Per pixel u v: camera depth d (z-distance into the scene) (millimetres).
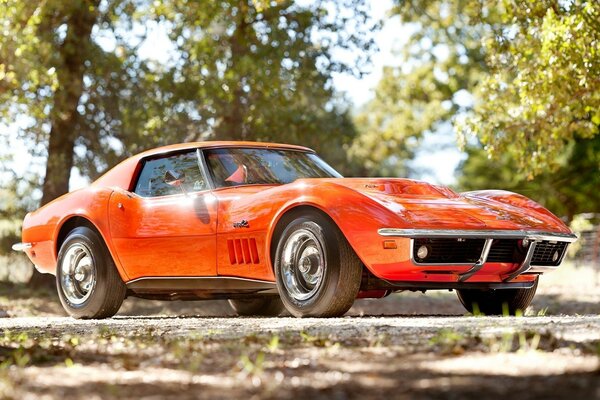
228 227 7469
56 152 19359
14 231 19609
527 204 7840
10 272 20609
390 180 7469
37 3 17891
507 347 4289
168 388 3443
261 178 7891
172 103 19766
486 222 6969
